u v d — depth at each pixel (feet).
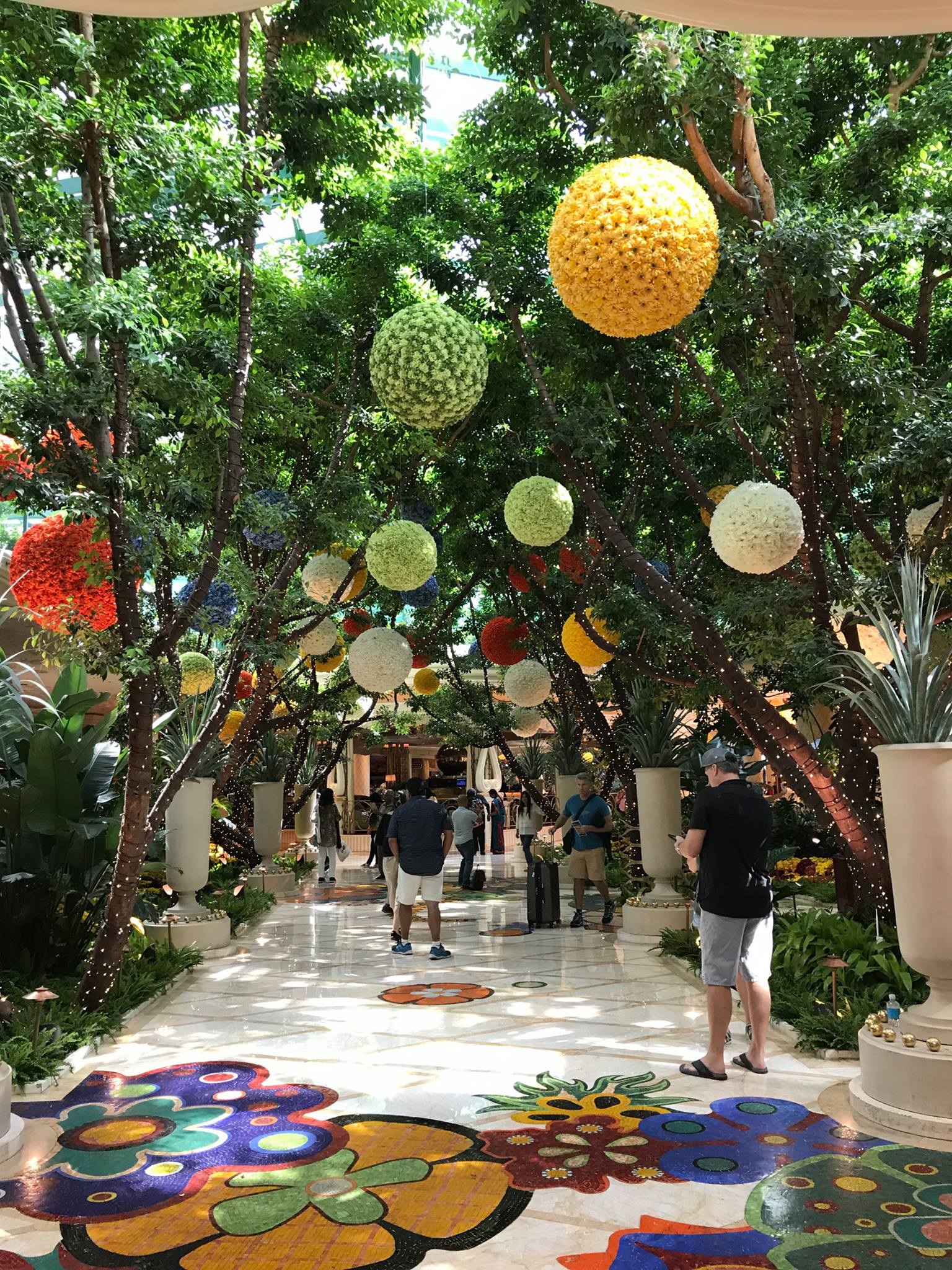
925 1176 10.92
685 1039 17.22
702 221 10.36
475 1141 12.25
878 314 19.81
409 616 45.78
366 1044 17.21
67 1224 10.02
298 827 59.67
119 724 25.63
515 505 19.16
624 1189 10.71
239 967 25.22
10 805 20.63
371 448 27.04
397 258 23.72
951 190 18.76
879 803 21.13
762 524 13.79
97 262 17.99
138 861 19.17
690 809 37.22
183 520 20.33
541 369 23.94
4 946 20.20
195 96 19.95
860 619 21.24
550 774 54.13
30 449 16.55
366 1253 9.30
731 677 19.26
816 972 18.30
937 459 16.72
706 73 14.24
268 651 22.15
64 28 15.94
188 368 17.54
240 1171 11.37
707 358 28.84
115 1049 17.12
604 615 23.20
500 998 20.81
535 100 21.40
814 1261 8.99
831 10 6.31
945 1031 12.63
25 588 16.19
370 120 21.97
